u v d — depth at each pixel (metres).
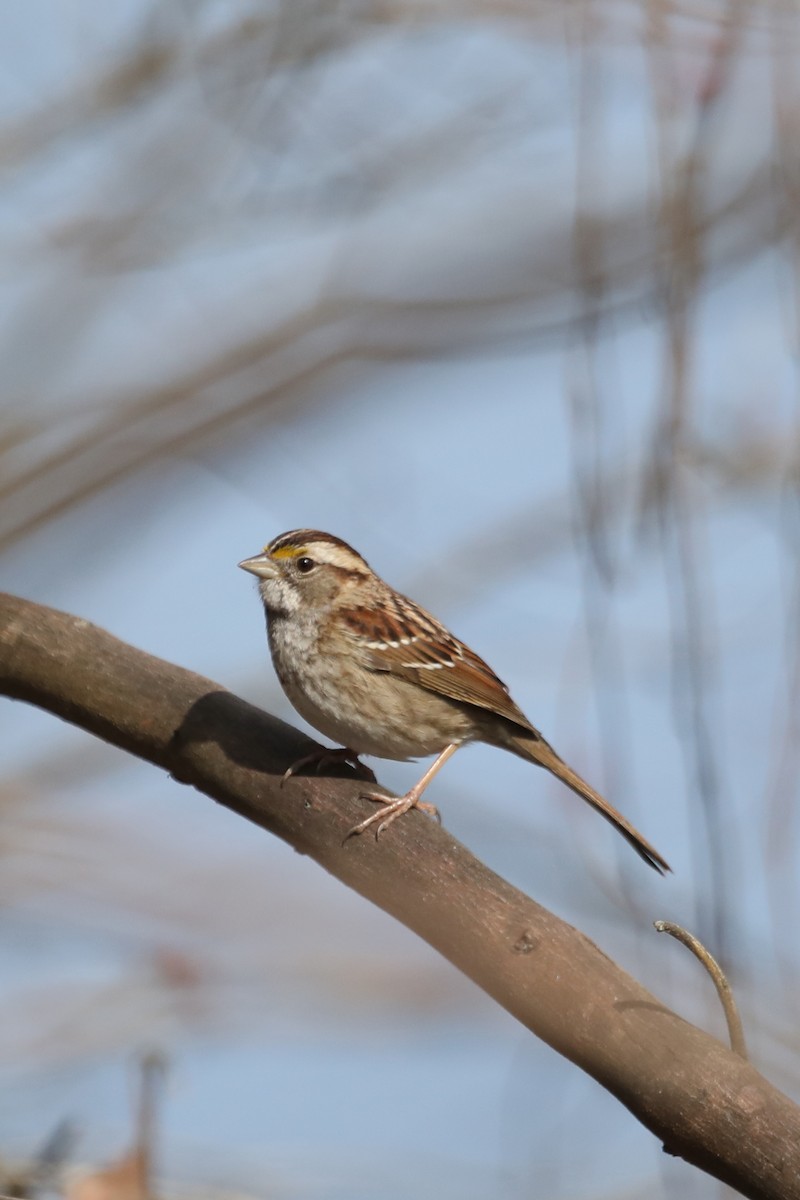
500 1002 7.28
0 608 8.92
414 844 7.75
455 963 7.50
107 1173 8.88
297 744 8.38
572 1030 6.91
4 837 16.59
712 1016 10.55
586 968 7.00
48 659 8.74
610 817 10.35
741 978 10.81
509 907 7.32
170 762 8.62
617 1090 6.84
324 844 7.99
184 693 8.60
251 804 8.33
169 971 15.16
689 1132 6.64
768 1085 6.64
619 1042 6.78
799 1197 6.44
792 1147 6.48
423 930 7.60
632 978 7.00
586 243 9.04
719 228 13.97
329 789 8.11
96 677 8.69
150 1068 9.20
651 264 9.42
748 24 9.78
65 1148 9.43
